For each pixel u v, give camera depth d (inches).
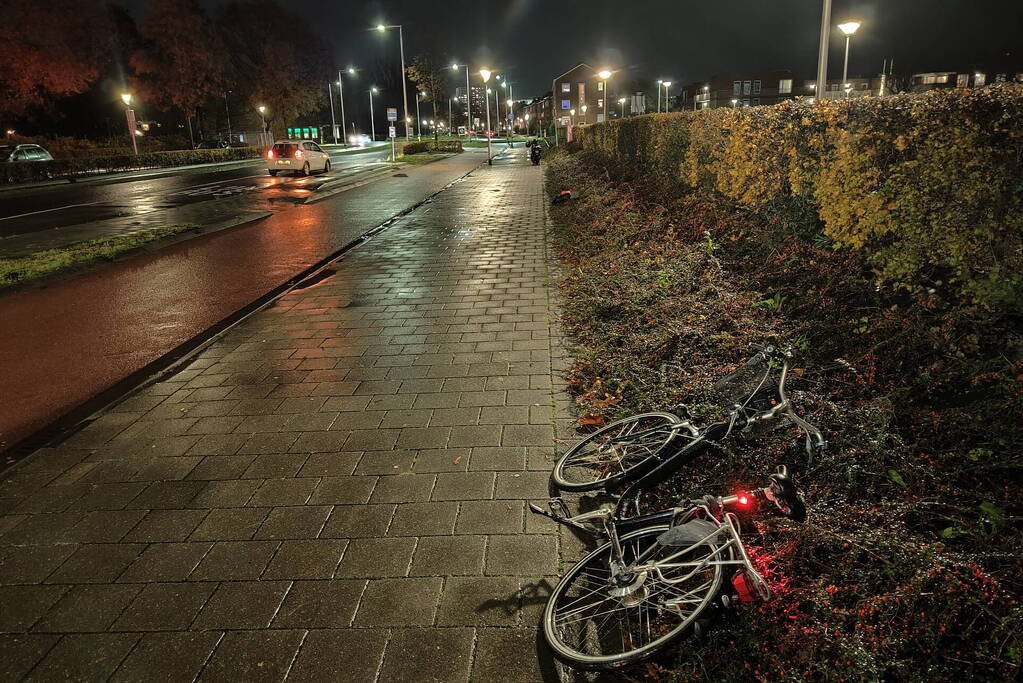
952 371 160.1
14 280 383.6
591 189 676.1
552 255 435.2
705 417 157.8
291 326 293.9
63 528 147.1
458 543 135.0
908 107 202.4
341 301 336.5
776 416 127.6
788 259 260.4
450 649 108.0
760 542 121.6
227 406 208.5
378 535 138.9
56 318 323.0
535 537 135.8
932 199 187.5
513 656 106.0
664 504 140.0
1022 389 140.0
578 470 159.3
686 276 286.4
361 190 960.3
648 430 151.6
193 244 530.3
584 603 115.1
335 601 120.3
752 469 142.3
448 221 620.4
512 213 657.0
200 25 2063.2
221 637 113.3
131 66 2113.7
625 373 205.0
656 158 623.2
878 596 100.5
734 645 101.0
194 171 1488.7
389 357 247.8
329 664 106.1
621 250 371.2
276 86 2554.1
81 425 198.4
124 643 113.0
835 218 238.4
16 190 1089.4
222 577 128.4
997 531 116.3
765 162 323.3
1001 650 96.3
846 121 242.2
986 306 165.2
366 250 486.6
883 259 210.4
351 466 167.6
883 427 143.3
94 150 2075.5
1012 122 162.9
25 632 116.6
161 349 273.0
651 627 109.2
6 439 194.4
